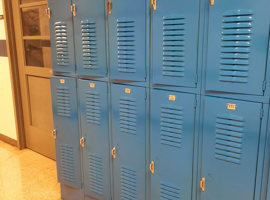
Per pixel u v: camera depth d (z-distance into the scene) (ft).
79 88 7.18
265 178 4.56
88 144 7.38
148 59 5.71
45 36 10.30
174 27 5.13
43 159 11.50
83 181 7.82
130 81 6.14
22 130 12.45
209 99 4.94
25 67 11.57
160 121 5.74
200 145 5.25
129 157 6.54
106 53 6.41
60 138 8.03
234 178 4.89
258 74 4.33
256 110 4.44
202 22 4.80
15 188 9.19
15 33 11.59
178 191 5.76
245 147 4.66
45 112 11.25
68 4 6.82
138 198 6.58
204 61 4.91
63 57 7.35
